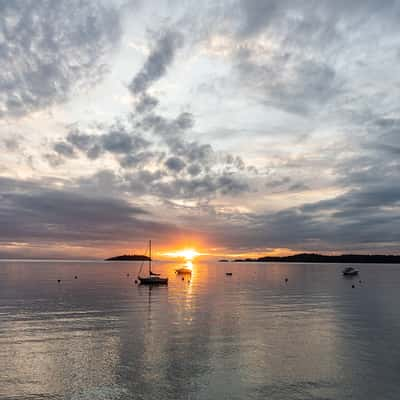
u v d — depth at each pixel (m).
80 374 25.05
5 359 28.00
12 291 79.50
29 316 46.09
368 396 22.19
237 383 23.78
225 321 43.16
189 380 24.19
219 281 128.88
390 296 75.94
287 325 41.06
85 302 60.72
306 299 69.25
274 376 24.95
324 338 34.91
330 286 106.00
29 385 23.30
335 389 23.08
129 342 32.81
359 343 33.19
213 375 25.03
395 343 33.25
